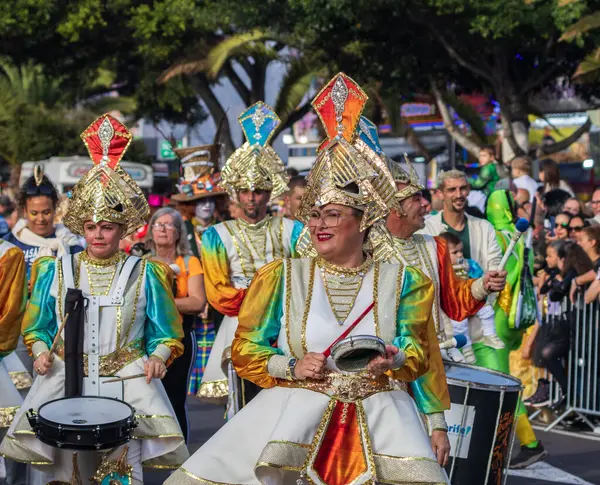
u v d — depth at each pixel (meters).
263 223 8.15
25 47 29.34
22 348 7.71
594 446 9.44
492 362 8.02
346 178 4.64
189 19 26.70
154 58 28.98
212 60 25.20
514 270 8.68
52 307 5.79
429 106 28.02
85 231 5.79
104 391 5.65
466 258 8.19
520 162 14.25
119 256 5.86
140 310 5.80
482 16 20.66
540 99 26.98
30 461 5.66
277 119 8.20
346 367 4.46
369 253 4.86
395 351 4.45
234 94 35.44
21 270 6.39
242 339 4.75
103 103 34.72
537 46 22.86
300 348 4.66
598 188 12.52
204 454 4.61
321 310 4.68
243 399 7.02
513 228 9.66
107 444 5.16
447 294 6.35
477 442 6.21
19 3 26.98
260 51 25.34
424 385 4.90
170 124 34.91
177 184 11.22
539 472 8.41
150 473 8.07
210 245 7.97
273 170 8.13
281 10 24.34
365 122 5.68
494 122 29.02
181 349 5.87
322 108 4.85
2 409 6.54
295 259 4.81
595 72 22.78
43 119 34.22
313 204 4.73
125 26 29.03
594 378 10.03
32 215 8.11
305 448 4.48
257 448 4.62
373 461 4.48
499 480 6.37
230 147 30.27
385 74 23.91
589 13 20.14
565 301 10.32
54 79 33.94
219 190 11.04
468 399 6.19
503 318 8.73
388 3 21.41
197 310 7.91
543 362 10.30
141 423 5.64
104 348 5.68
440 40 22.42
